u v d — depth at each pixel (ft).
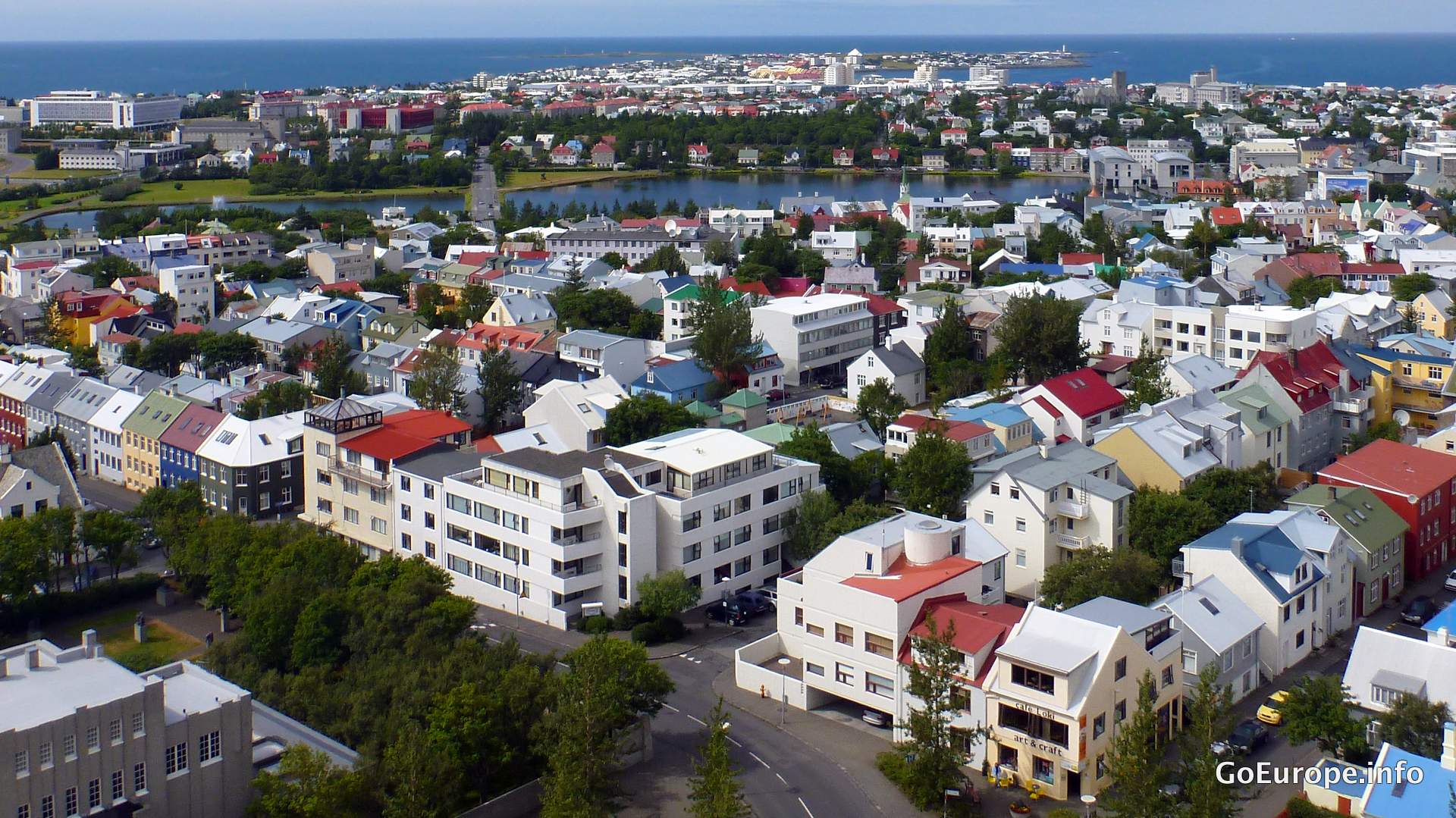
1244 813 319.68
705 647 428.97
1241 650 379.76
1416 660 349.82
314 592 408.26
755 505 474.49
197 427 592.60
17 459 528.63
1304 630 408.05
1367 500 460.14
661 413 592.60
